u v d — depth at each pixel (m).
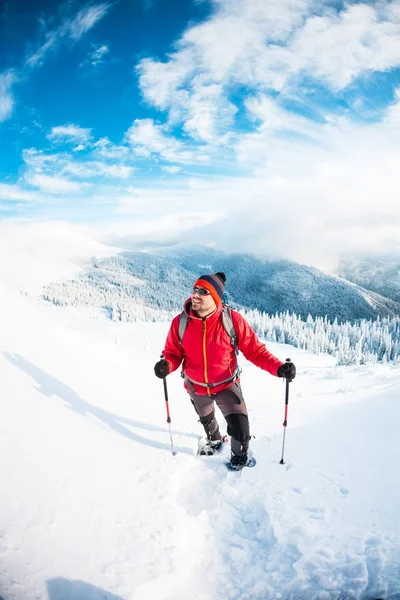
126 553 2.39
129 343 84.50
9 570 2.08
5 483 2.72
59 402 4.36
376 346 91.19
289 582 2.40
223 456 4.11
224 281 3.71
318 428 5.33
